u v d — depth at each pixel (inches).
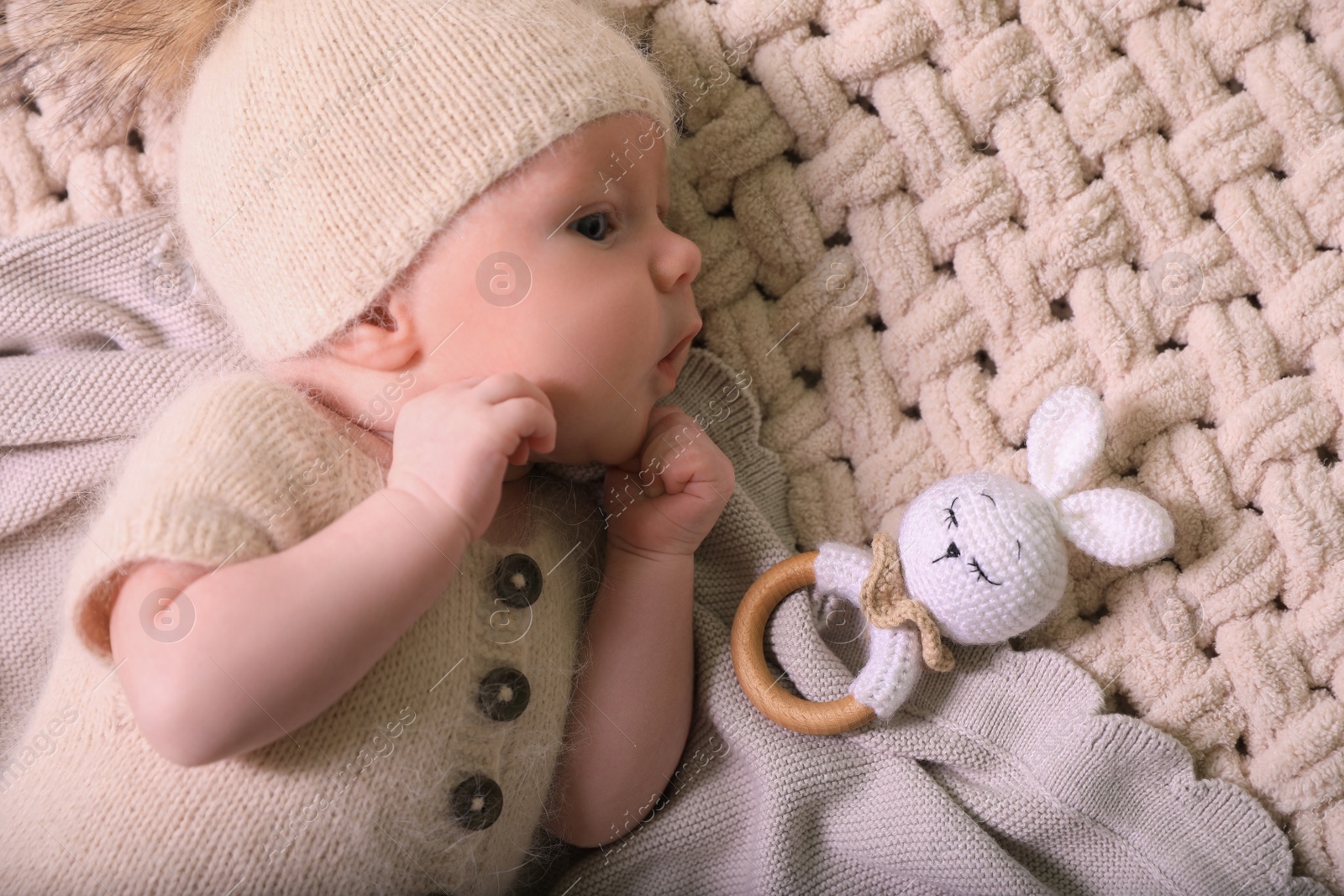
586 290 20.8
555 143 20.6
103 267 23.6
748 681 22.0
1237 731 21.7
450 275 20.7
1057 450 21.5
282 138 20.9
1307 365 22.0
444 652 21.0
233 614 19.6
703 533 22.5
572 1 22.0
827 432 23.5
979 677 22.3
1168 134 22.4
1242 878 21.2
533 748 21.7
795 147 23.2
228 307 22.3
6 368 23.0
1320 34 22.1
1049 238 22.5
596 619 22.5
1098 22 22.4
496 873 21.8
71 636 20.9
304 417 21.0
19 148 23.6
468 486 20.2
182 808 20.1
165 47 22.4
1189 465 21.9
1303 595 21.6
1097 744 21.5
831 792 22.2
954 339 22.8
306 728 20.3
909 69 22.7
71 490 22.9
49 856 20.4
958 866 21.5
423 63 20.6
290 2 21.3
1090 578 22.3
